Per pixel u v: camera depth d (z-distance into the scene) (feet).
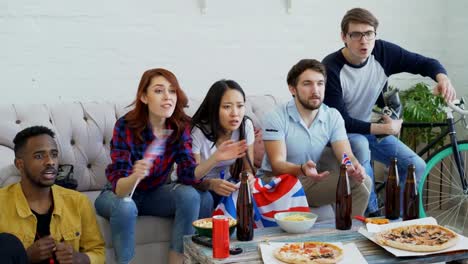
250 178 7.89
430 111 12.28
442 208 13.00
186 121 8.36
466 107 13.11
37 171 6.72
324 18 12.59
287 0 12.21
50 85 10.58
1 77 10.23
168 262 8.18
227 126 8.33
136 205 8.14
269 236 6.34
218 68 11.82
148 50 11.23
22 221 6.79
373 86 9.82
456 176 12.51
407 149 9.88
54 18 10.49
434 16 13.53
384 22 13.17
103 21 10.84
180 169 8.11
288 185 7.72
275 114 8.82
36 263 6.47
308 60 8.62
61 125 9.34
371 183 8.49
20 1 10.24
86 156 9.40
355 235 6.34
